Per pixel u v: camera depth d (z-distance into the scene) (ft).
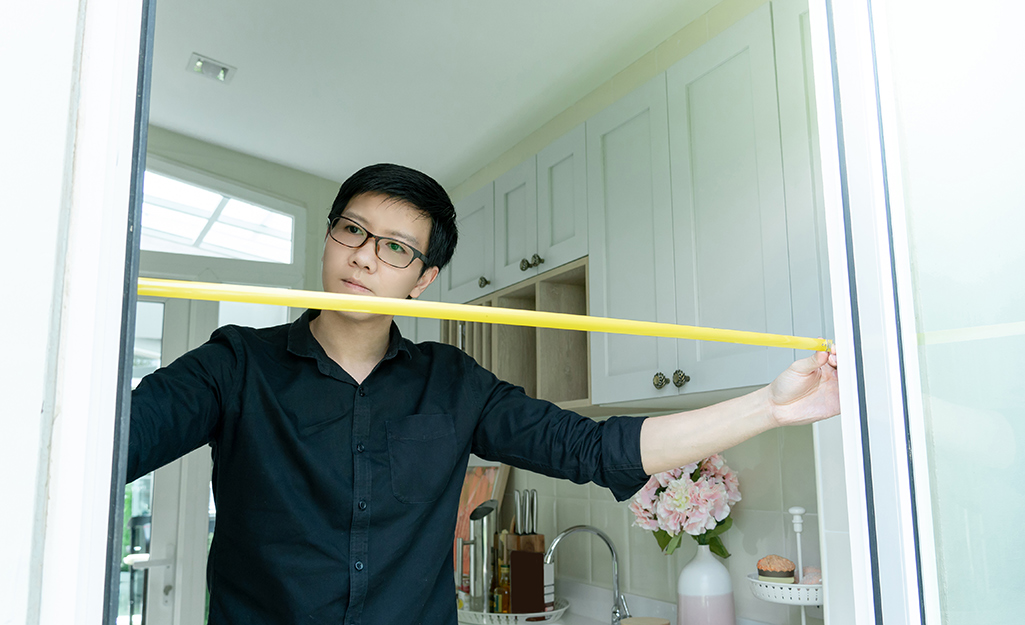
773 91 4.97
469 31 6.72
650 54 6.69
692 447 3.22
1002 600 2.01
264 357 3.59
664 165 5.89
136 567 8.89
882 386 1.99
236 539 3.44
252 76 8.08
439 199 3.67
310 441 3.50
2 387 1.11
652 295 5.91
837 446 4.47
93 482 1.17
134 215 1.27
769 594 5.15
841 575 4.39
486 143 8.93
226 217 10.05
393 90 7.99
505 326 8.27
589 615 7.55
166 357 9.52
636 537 7.19
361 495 3.48
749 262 5.05
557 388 7.44
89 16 1.25
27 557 1.11
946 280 2.11
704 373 5.30
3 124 1.15
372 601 3.47
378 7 6.53
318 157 10.01
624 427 3.49
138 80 1.29
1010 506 2.08
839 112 2.11
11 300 1.13
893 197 2.06
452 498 3.84
